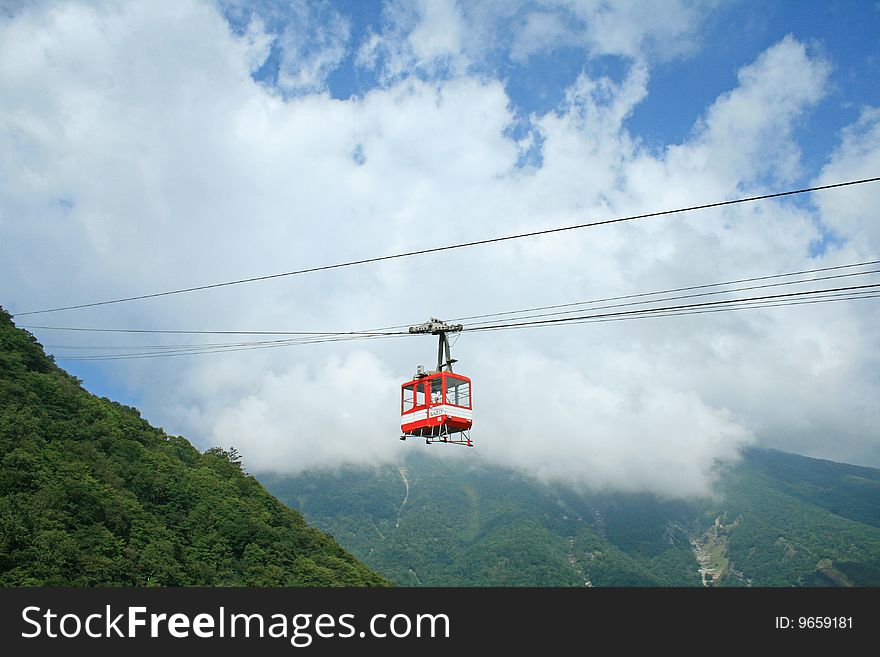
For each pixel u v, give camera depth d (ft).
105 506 225.35
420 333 130.93
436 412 127.34
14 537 187.01
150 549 225.15
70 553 193.26
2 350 276.00
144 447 293.02
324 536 343.87
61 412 266.16
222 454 357.00
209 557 248.52
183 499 272.92
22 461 214.69
